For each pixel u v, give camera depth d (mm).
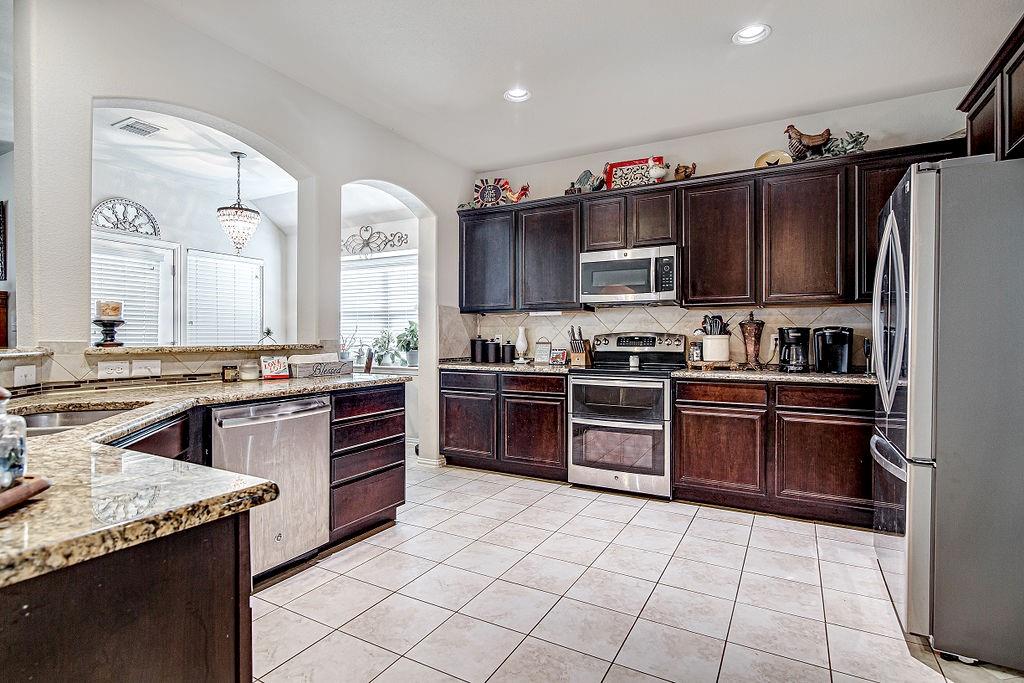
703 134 3934
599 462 3686
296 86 3109
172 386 2521
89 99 2205
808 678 1687
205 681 865
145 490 868
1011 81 2023
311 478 2553
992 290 1761
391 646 1854
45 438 1278
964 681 1687
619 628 1970
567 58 2867
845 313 3469
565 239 4125
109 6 2264
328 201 3309
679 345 3922
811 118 3590
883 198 3119
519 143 4121
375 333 5770
